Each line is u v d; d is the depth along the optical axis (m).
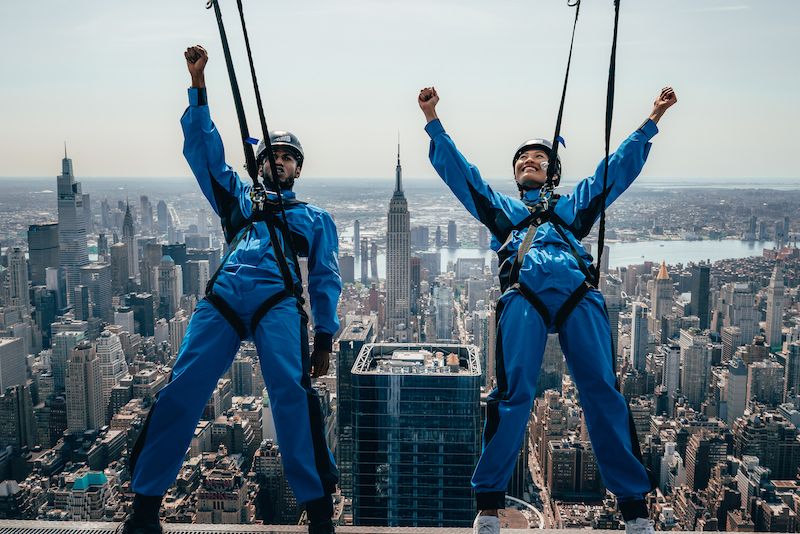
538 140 3.97
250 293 3.43
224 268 3.53
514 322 3.50
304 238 3.73
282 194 3.81
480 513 3.42
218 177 3.70
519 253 3.61
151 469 3.37
